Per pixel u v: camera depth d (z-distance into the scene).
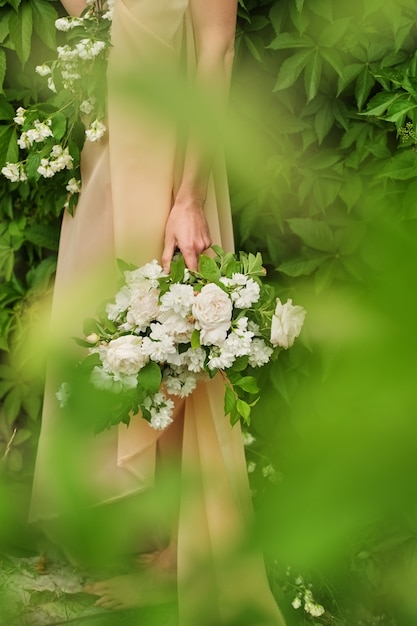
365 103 3.09
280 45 2.96
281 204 2.79
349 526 0.38
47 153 2.89
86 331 2.54
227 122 0.54
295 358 2.81
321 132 3.06
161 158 2.59
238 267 2.60
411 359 0.45
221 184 2.75
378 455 0.41
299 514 0.39
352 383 0.46
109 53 2.66
